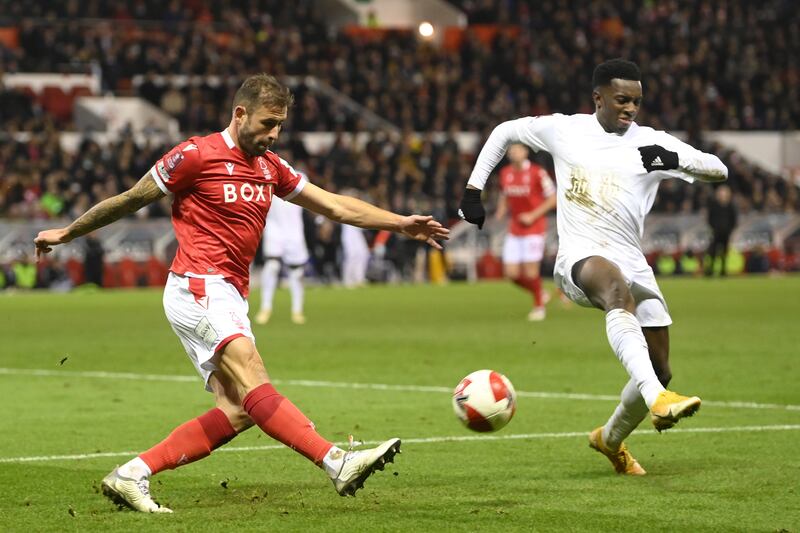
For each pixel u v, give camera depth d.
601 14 141.25
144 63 117.75
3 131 102.88
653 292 20.64
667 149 20.52
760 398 30.80
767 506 17.86
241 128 17.83
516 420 27.31
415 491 19.22
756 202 115.31
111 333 51.72
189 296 17.75
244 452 23.11
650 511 17.53
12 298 78.38
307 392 32.50
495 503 18.20
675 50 136.75
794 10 145.75
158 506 17.67
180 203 17.98
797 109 134.88
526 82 126.44
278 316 60.66
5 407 29.77
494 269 101.00
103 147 99.38
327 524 16.69
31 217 89.56
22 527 16.64
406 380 35.16
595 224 20.50
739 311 61.59
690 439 24.44
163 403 30.50
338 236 93.94
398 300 73.44
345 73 121.94
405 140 109.00
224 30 124.88
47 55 115.88
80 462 22.16
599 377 35.56
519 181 57.56
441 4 140.62
